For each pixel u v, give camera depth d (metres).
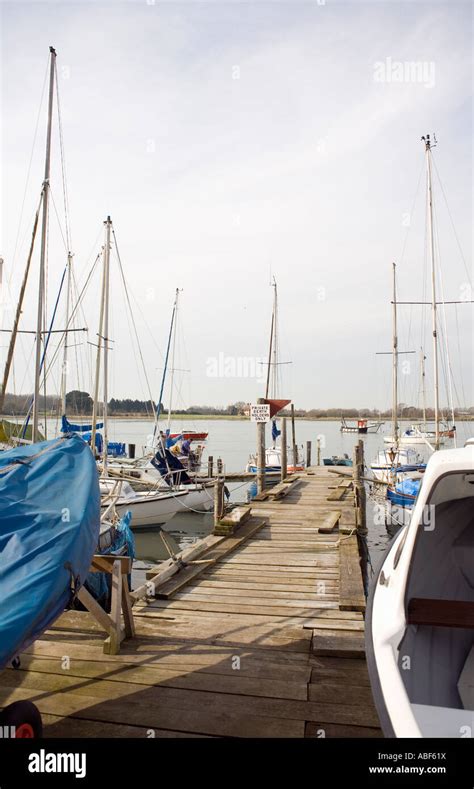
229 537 9.99
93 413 19.48
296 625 5.93
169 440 33.94
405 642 3.34
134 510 17.28
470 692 3.72
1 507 3.97
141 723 4.01
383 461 27.36
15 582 3.36
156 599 6.84
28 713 3.36
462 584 4.82
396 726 2.65
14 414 19.75
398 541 4.91
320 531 10.66
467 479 4.63
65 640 5.49
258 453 16.17
